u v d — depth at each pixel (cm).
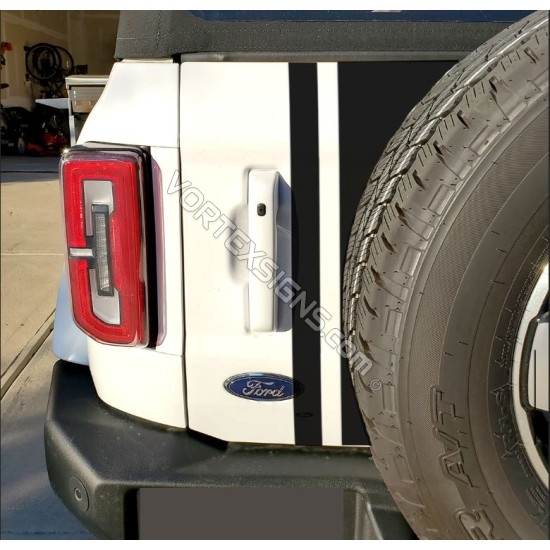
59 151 1223
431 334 123
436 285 121
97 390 170
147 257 145
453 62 139
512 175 116
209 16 142
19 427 289
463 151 117
